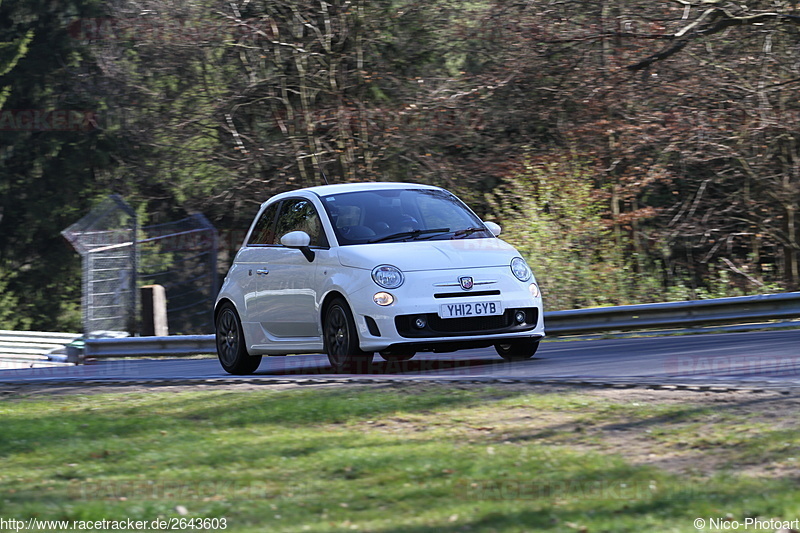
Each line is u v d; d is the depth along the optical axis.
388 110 81.25
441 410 23.50
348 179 82.12
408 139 79.94
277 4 87.06
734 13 68.69
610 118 72.75
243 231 89.38
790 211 78.31
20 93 116.75
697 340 38.81
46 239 119.94
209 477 18.86
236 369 37.41
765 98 71.19
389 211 34.34
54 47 115.31
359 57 86.69
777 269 81.31
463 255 32.44
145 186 110.06
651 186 75.94
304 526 15.41
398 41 89.12
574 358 34.19
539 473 18.02
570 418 22.03
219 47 91.31
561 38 71.38
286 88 87.75
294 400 25.33
